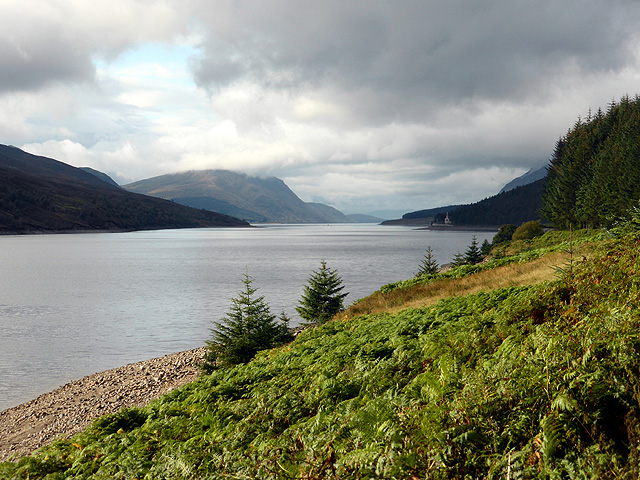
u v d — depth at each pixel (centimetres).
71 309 5528
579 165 10425
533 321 946
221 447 795
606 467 406
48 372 3133
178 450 837
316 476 551
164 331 4331
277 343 2625
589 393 499
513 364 662
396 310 2402
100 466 915
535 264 2453
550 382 552
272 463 634
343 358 1261
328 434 680
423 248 16262
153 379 2792
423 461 490
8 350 3684
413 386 789
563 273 1291
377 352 1202
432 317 1600
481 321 1123
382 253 14125
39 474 973
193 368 2925
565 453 442
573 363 562
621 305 755
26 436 2103
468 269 3238
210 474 668
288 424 865
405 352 1045
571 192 10294
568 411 487
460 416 548
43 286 7669
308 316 3969
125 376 2914
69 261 12706
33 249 17850
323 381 1008
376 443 561
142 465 840
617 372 520
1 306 5756
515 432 498
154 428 1104
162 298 6294
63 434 2072
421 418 596
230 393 1261
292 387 1104
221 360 2652
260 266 10700
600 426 461
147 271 9975
